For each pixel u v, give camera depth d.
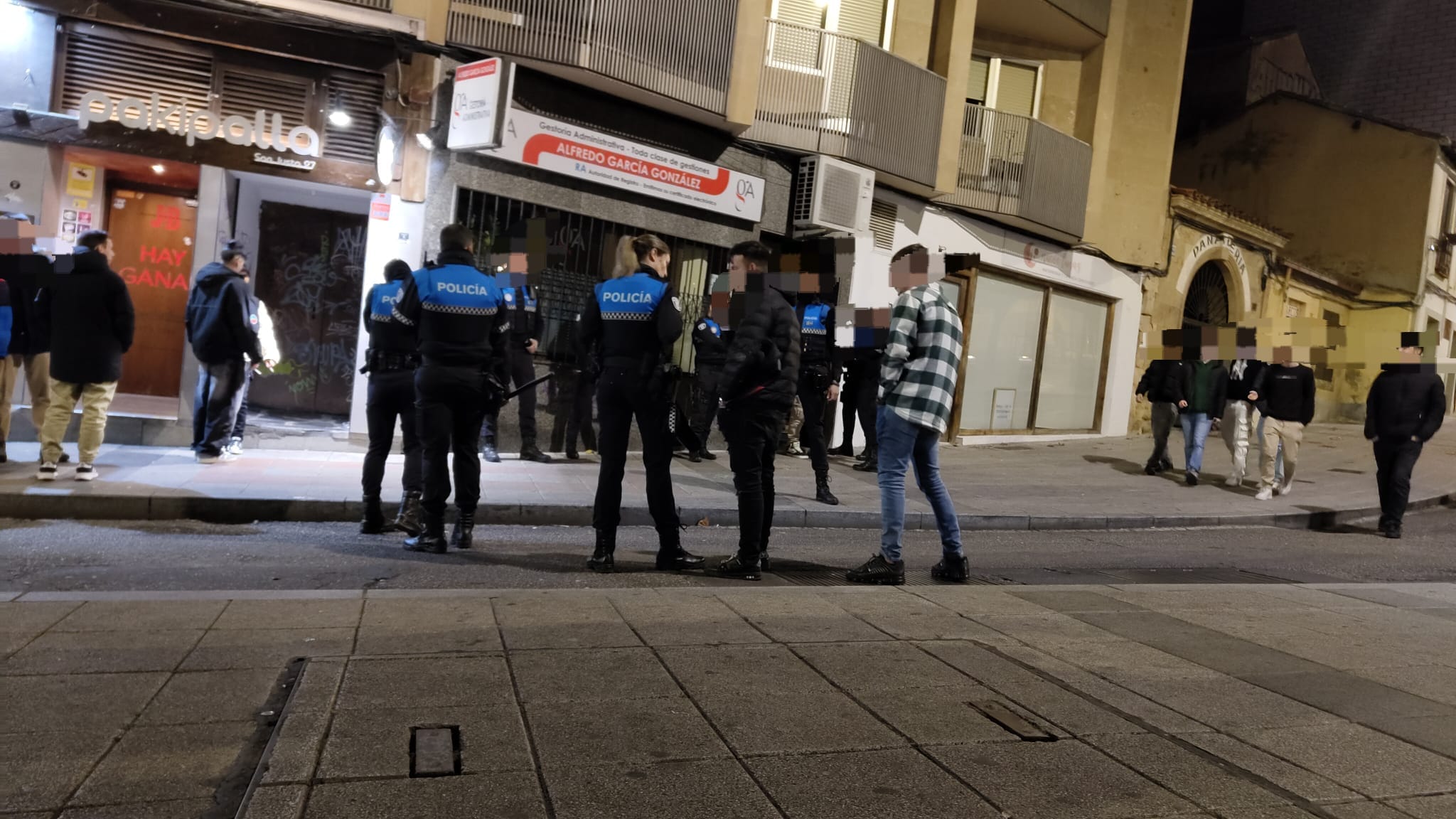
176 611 4.05
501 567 5.86
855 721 3.23
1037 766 2.96
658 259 5.75
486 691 3.29
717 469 10.41
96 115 8.77
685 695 3.37
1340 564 8.00
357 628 3.91
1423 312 22.80
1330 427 20.42
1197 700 3.65
